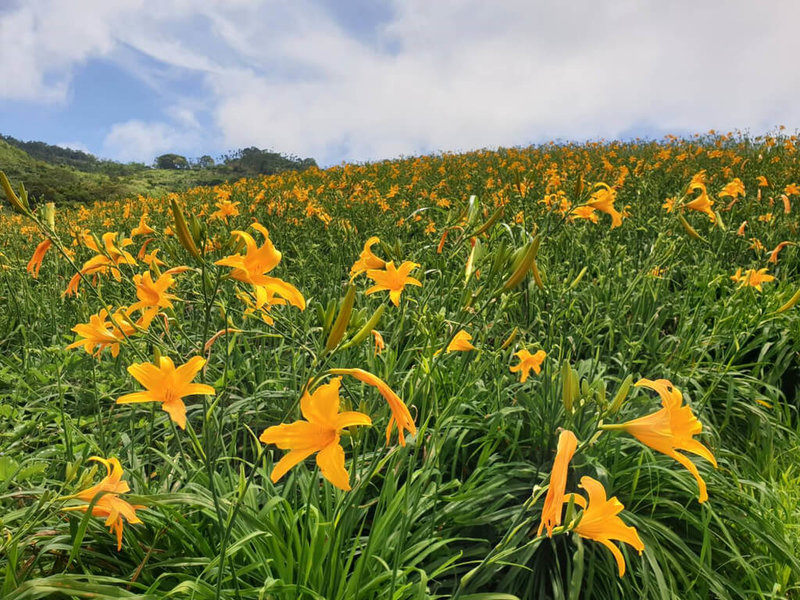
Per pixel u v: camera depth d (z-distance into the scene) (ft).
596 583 7.54
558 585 7.10
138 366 3.71
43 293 14.74
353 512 6.41
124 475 7.16
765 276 11.33
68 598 5.39
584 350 12.51
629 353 11.89
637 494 8.46
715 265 14.69
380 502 6.17
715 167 30.27
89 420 8.54
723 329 12.43
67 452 7.11
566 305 13.03
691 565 7.71
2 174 5.73
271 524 5.64
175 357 7.41
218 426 6.97
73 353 10.48
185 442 8.79
